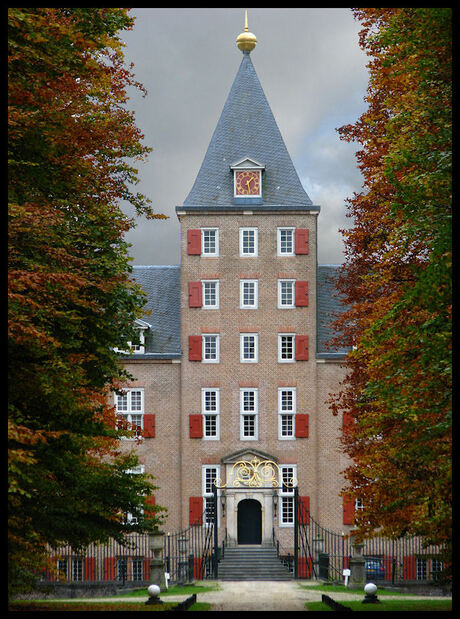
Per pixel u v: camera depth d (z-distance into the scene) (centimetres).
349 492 3095
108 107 3309
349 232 4138
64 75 2669
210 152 7319
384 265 3325
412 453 2541
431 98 2661
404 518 2838
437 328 2458
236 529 6806
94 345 2808
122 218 3161
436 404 2444
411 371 2555
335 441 6900
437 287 2280
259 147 7306
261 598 3688
